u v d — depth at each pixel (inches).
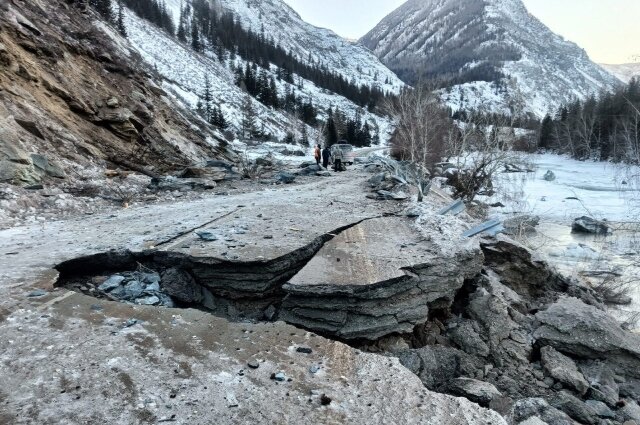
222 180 566.3
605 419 173.5
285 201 403.5
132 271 220.1
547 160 1967.3
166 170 574.6
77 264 211.8
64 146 435.8
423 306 210.5
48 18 589.0
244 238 250.2
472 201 743.7
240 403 117.7
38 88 460.8
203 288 212.7
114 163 501.7
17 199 311.0
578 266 482.3
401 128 1011.9
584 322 219.8
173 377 126.3
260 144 1772.9
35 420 102.4
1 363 123.2
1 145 343.9
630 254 538.3
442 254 237.9
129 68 716.0
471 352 211.2
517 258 293.3
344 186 541.3
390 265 217.6
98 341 141.0
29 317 151.9
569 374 196.1
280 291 214.2
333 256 231.5
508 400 170.7
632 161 1160.2
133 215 324.2
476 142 828.6
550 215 799.1
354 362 145.3
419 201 386.9
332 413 116.8
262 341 154.1
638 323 331.0
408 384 134.8
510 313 239.3
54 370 122.6
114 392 116.1
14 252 221.1
